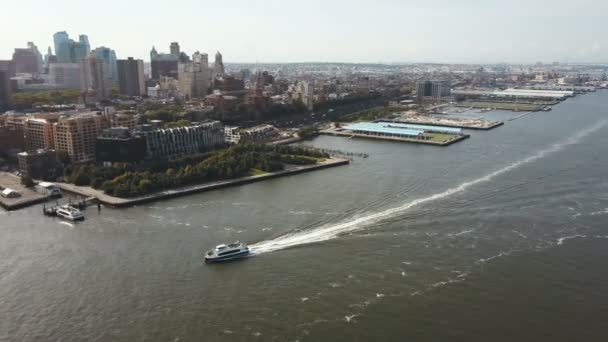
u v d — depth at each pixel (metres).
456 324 147.88
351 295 163.25
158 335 143.12
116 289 167.62
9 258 191.62
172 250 197.25
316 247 199.25
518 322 149.00
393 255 191.50
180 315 152.62
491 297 162.12
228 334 143.25
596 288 167.50
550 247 198.25
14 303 159.75
